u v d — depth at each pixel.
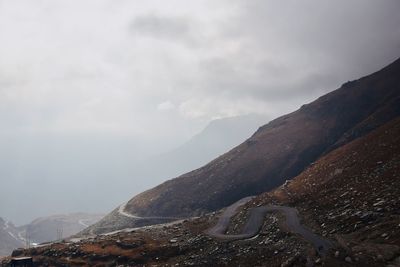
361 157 133.00
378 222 71.44
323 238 76.00
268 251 79.44
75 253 120.25
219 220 130.62
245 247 89.19
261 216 114.81
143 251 109.56
